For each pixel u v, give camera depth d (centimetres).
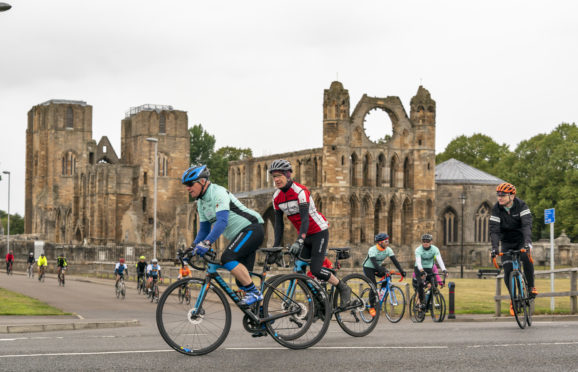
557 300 3703
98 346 1416
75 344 1469
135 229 15850
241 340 1555
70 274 10212
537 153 12206
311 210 1433
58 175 17475
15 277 8669
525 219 1788
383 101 11988
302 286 1349
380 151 11931
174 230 15425
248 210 1312
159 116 16338
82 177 16662
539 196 11850
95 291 5828
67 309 3747
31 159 18888
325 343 1426
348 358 1210
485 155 15050
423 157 12106
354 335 1565
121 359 1190
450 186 12394
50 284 7012
